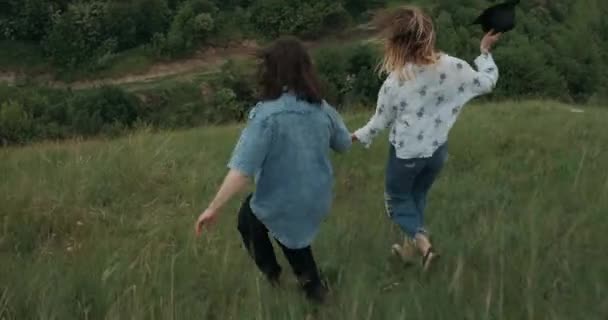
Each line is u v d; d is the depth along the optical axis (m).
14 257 5.82
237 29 79.75
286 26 79.69
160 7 81.69
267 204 4.36
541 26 77.56
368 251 5.45
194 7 80.12
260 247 4.71
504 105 15.62
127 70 75.69
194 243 5.65
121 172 8.52
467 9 71.50
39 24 82.69
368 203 7.13
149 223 6.84
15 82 77.00
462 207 6.52
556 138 10.27
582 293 4.01
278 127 4.20
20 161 9.73
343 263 5.17
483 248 5.01
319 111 4.33
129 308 4.25
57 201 7.17
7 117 48.84
